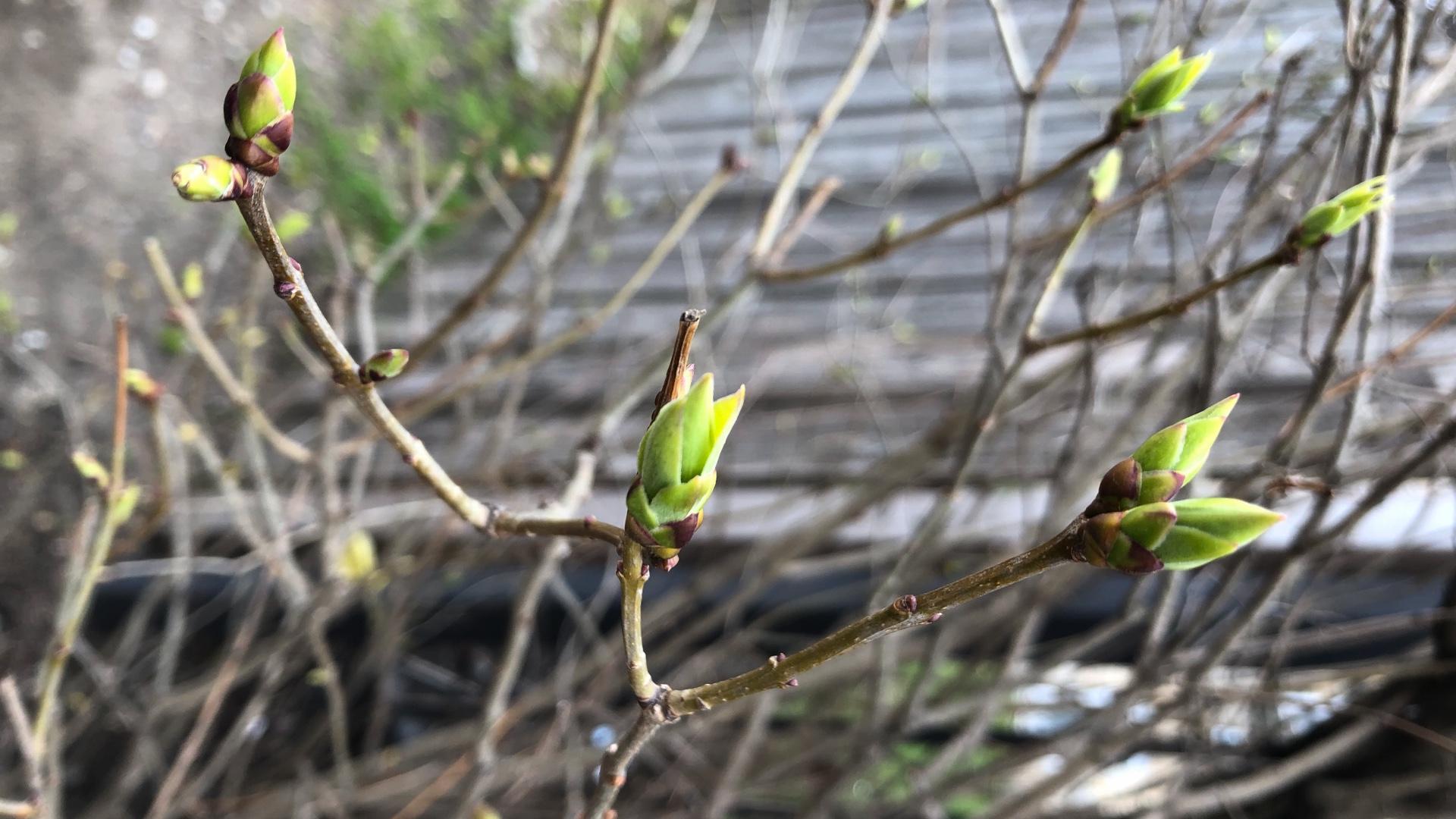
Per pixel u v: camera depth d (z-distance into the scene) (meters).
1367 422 0.46
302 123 0.89
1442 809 0.44
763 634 0.57
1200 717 0.45
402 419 0.43
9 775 0.54
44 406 0.65
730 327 0.76
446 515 0.55
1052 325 0.72
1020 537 0.54
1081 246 0.74
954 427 0.48
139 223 0.81
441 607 0.67
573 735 0.54
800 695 0.63
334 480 0.44
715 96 1.03
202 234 0.86
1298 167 0.46
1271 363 0.65
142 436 0.68
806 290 0.84
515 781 0.55
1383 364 0.30
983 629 0.54
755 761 0.61
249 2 0.93
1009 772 0.59
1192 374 0.48
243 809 0.55
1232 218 0.56
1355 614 0.54
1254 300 0.35
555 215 0.63
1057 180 0.83
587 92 0.32
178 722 0.60
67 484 0.64
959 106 0.91
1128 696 0.41
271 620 0.68
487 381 0.44
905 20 1.02
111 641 0.67
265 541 0.46
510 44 1.06
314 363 0.44
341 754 0.47
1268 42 0.40
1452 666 0.42
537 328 0.56
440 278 0.88
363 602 0.62
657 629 0.57
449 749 0.65
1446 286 0.49
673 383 0.14
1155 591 0.53
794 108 0.97
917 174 0.86
